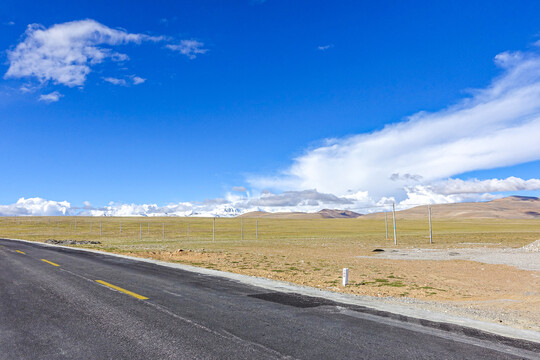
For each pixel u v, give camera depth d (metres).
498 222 181.12
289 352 5.21
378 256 31.19
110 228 115.06
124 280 12.30
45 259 19.98
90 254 24.47
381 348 5.45
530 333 6.56
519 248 37.59
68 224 137.00
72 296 9.36
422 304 9.66
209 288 10.82
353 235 79.88
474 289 15.15
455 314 8.23
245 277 13.47
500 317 8.24
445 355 5.20
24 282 11.71
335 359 4.96
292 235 81.81
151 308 7.99
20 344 5.52
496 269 22.20
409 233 86.38
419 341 5.84
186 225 137.12
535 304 10.93
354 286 14.58
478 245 46.09
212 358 4.95
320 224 156.50
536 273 20.45
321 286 13.60
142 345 5.47
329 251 36.94
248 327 6.50
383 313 7.81
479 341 5.92
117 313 7.50
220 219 199.38
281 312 7.74
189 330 6.28
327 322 6.94
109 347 5.38
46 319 6.99
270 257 28.89
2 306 8.13
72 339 5.76
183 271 15.24
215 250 36.94
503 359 5.10
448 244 49.03
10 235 75.62
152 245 47.56
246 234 87.44
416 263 25.48
